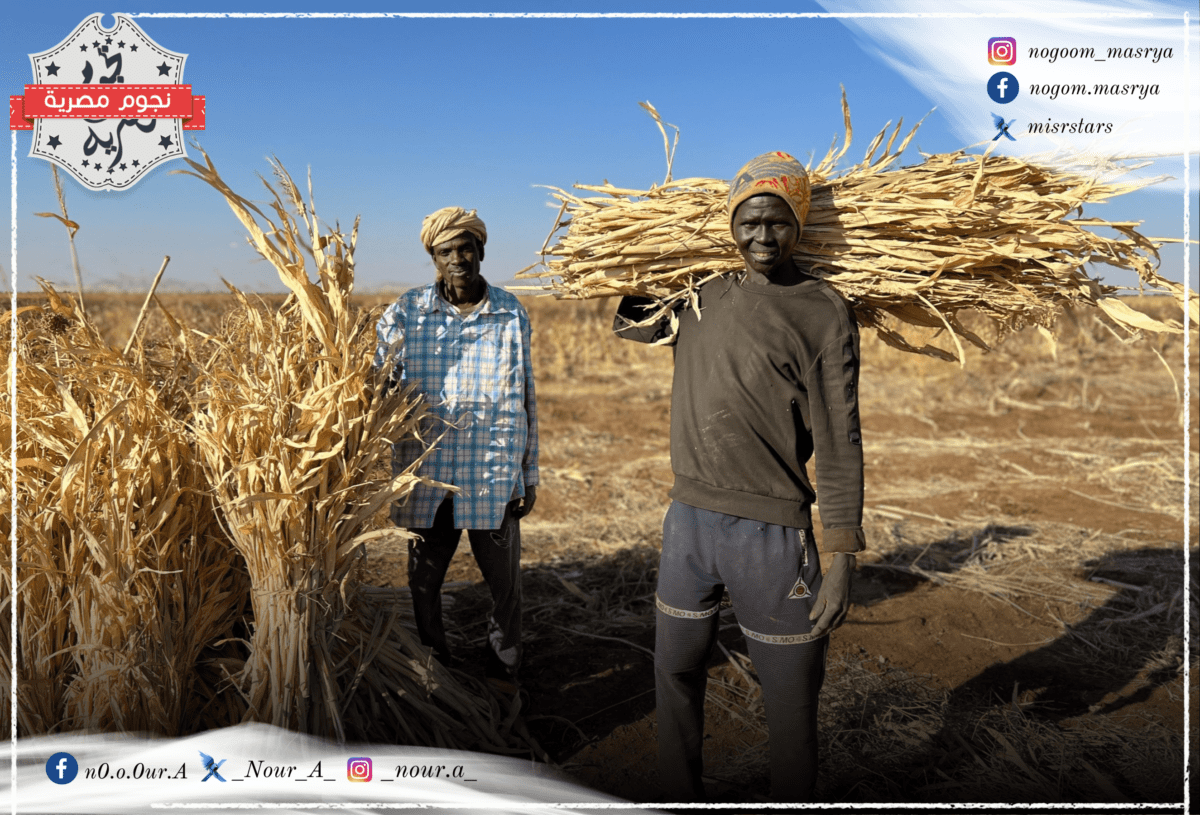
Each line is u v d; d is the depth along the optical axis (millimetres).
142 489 2064
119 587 1987
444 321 2602
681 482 2035
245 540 2078
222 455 2070
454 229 2486
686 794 2168
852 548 1868
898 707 2836
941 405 9383
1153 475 6133
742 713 2822
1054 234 1939
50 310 2355
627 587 3994
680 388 2064
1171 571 4148
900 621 3570
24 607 2047
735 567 1931
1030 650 3307
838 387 1863
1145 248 1957
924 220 1988
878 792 2348
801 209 1835
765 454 1906
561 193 2336
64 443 2092
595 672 3127
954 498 5605
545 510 5344
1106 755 2537
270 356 2074
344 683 2395
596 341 14734
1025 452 7051
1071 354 13266
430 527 2590
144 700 2072
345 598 2244
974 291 1980
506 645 2805
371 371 2270
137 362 2164
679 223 2113
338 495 2135
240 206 1982
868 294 2008
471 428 2588
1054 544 4582
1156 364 12766
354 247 2219
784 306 1877
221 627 2311
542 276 2350
